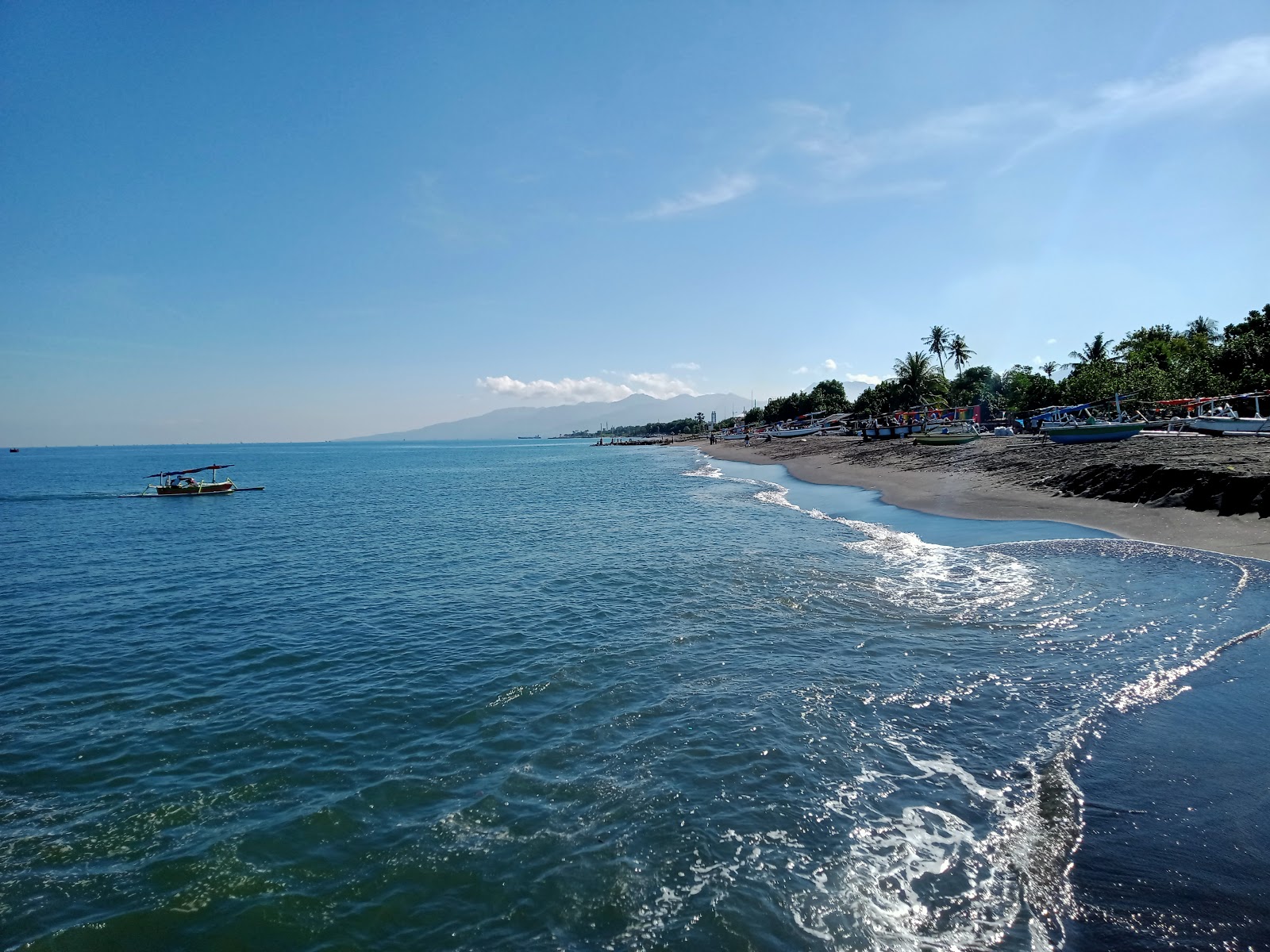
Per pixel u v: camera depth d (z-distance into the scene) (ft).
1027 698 30.48
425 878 20.75
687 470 232.32
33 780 27.61
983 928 17.70
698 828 22.44
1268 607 39.27
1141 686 30.58
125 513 132.36
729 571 58.29
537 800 24.50
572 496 148.66
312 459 487.61
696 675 35.29
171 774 27.86
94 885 21.06
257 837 23.17
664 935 18.04
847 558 61.16
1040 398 215.72
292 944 18.47
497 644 42.34
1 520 122.72
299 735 30.89
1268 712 27.22
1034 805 22.61
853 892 19.26
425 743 29.60
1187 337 220.64
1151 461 75.72
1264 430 95.35
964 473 114.62
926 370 291.17
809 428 331.57
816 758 26.55
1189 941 16.60
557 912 19.08
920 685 32.65
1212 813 21.33
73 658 42.65
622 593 53.31
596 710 31.81
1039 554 56.95
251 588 61.77
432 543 85.40
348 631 46.75
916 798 23.58
